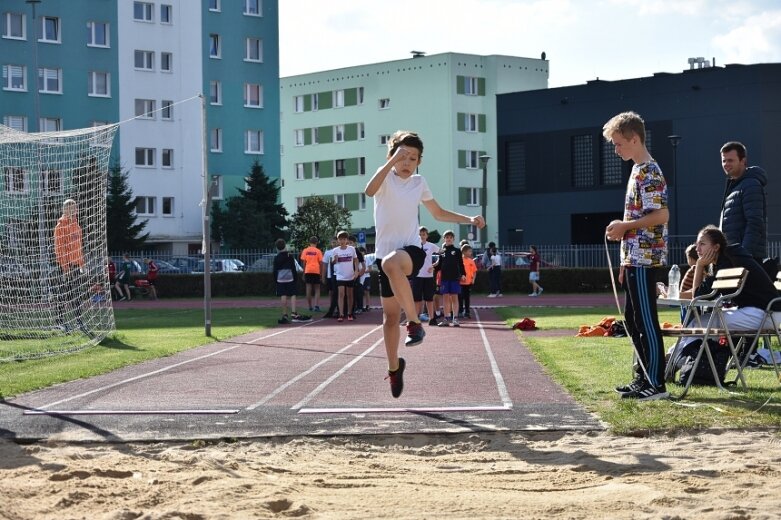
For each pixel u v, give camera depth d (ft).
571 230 219.41
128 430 28.04
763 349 42.27
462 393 35.27
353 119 297.12
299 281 152.87
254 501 19.10
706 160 204.23
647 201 32.14
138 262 167.43
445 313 77.15
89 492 19.83
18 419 30.19
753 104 199.93
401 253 26.76
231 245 220.02
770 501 18.79
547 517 18.03
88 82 217.36
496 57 284.61
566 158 218.38
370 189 26.71
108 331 63.16
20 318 64.03
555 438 26.63
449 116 279.69
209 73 231.50
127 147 220.84
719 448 24.49
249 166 236.63
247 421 29.35
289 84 309.83
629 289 32.63
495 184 285.02
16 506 18.79
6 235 67.72
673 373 37.11
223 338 65.00
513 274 158.71
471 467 23.06
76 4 215.10
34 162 69.62
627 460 23.26
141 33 222.69
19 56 208.85
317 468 23.07
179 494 19.81
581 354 49.29
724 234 38.45
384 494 20.07
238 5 235.61
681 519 17.38
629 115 32.30
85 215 64.39
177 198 226.58
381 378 40.73
